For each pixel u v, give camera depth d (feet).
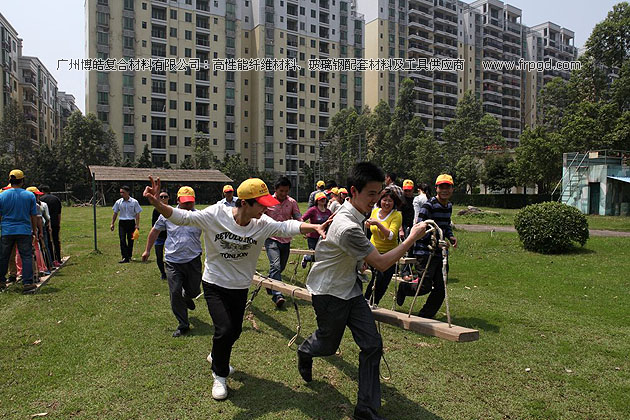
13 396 11.64
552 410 10.98
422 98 256.73
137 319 18.30
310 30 222.48
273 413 10.80
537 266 30.99
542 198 128.57
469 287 24.49
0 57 171.53
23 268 23.00
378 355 10.46
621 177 88.84
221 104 199.72
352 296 10.71
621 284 24.97
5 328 17.12
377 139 192.54
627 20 100.83
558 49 319.06
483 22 286.25
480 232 56.49
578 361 13.98
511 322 17.98
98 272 28.66
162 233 25.82
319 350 11.21
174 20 186.70
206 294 12.11
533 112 305.12
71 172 156.04
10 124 161.27
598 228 63.05
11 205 22.77
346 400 11.51
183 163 181.47
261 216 12.16
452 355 14.52
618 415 10.75
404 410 10.99
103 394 11.75
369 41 246.88
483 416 10.71
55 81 253.03
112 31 173.78
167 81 185.57
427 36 261.03
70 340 15.79
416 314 18.88
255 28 210.79
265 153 209.97
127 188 32.37
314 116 225.15
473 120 193.16
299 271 29.01
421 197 24.11
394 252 10.03
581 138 100.27
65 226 64.34
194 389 12.06
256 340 15.92
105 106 173.47
